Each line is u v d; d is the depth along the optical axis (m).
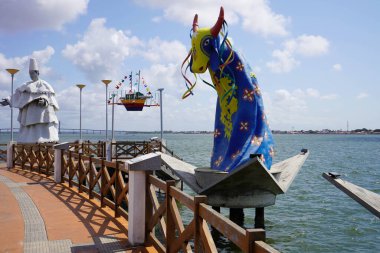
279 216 18.06
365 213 18.78
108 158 24.19
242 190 14.66
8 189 13.83
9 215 9.78
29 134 26.42
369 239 14.52
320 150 88.06
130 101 31.81
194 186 15.59
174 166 17.22
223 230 4.04
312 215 18.31
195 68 15.73
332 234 15.10
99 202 11.47
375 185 30.61
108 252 7.00
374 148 98.25
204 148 97.50
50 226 8.73
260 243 3.33
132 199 7.50
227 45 15.27
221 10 14.79
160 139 26.03
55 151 15.67
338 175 8.04
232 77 15.22
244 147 14.55
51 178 16.69
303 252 13.02
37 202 11.45
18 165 22.27
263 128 15.05
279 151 84.50
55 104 27.17
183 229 5.65
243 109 14.97
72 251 7.04
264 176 13.60
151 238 7.31
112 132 28.20
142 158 7.48
